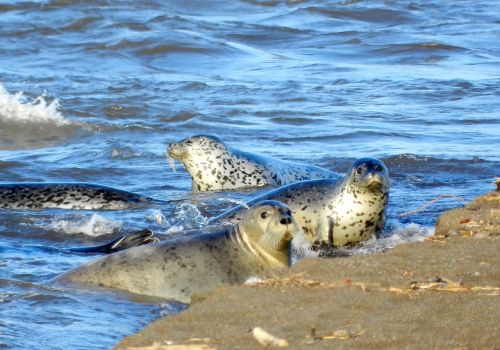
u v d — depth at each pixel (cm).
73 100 7988
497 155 5903
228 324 2547
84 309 3011
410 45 10744
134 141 6681
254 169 5194
